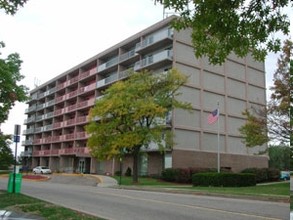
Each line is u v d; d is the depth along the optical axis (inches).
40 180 1835.6
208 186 1279.5
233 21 318.3
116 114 1499.8
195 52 357.4
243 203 721.0
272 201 797.9
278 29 321.4
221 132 1952.5
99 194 892.6
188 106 1558.8
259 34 326.0
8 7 383.6
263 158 2138.3
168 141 1523.1
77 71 2854.3
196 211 577.6
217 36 332.2
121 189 1184.2
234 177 1254.3
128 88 1485.0
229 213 557.0
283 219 496.4
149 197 828.0
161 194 943.0
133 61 2159.2
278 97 1180.5
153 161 1903.3
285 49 1117.7
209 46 348.2
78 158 2733.8
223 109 1979.6
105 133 1505.9
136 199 770.8
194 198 822.5
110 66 2310.5
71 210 521.3
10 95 869.8
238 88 2069.4
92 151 1549.0
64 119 2938.0
